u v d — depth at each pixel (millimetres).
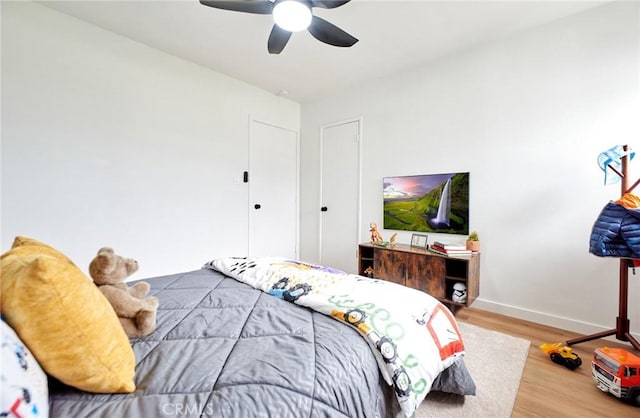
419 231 2922
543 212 2242
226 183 3264
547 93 2217
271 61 2875
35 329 576
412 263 2527
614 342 1938
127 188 2520
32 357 576
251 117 3486
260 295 1317
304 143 4066
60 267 622
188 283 1489
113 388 659
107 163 2404
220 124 3186
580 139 2088
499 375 1557
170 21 2250
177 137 2840
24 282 570
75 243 2250
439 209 2777
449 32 2348
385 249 2709
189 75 2910
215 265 1788
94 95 2326
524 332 2088
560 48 2162
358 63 2881
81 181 2275
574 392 1420
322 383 757
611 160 1745
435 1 1985
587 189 2064
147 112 2629
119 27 2338
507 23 2223
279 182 3857
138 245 2592
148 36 2463
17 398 469
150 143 2654
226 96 3230
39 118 2082
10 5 1957
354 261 3521
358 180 3455
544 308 2244
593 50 2037
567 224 2145
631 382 1319
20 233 2021
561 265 2172
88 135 2303
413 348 1009
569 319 2133
